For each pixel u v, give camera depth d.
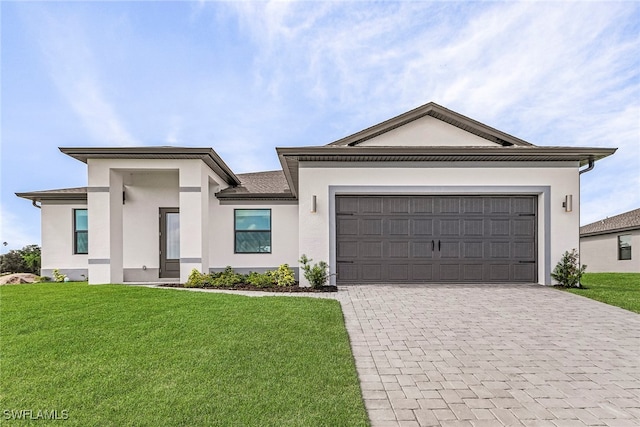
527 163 10.23
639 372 4.39
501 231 10.34
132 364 4.41
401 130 11.47
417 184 10.24
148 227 13.07
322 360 4.52
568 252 10.03
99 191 11.21
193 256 11.23
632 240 18.73
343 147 9.72
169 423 3.17
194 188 11.35
